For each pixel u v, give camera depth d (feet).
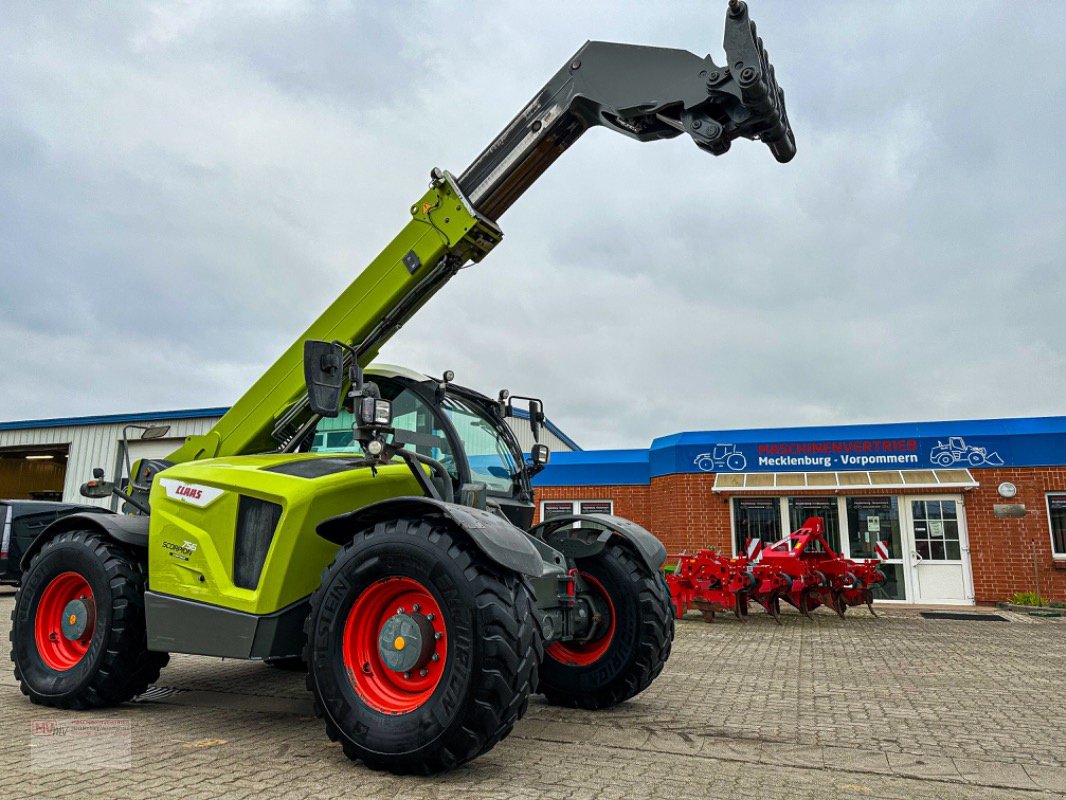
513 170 14.93
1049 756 11.91
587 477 53.47
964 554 43.83
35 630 14.98
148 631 13.55
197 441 16.76
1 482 64.75
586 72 14.16
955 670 20.79
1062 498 42.70
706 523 48.01
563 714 14.71
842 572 36.09
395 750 10.09
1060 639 28.35
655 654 14.85
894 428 46.60
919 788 10.27
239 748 11.54
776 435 48.70
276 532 12.32
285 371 16.10
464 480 13.23
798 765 11.26
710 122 12.73
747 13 12.33
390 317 15.80
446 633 10.26
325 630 11.06
